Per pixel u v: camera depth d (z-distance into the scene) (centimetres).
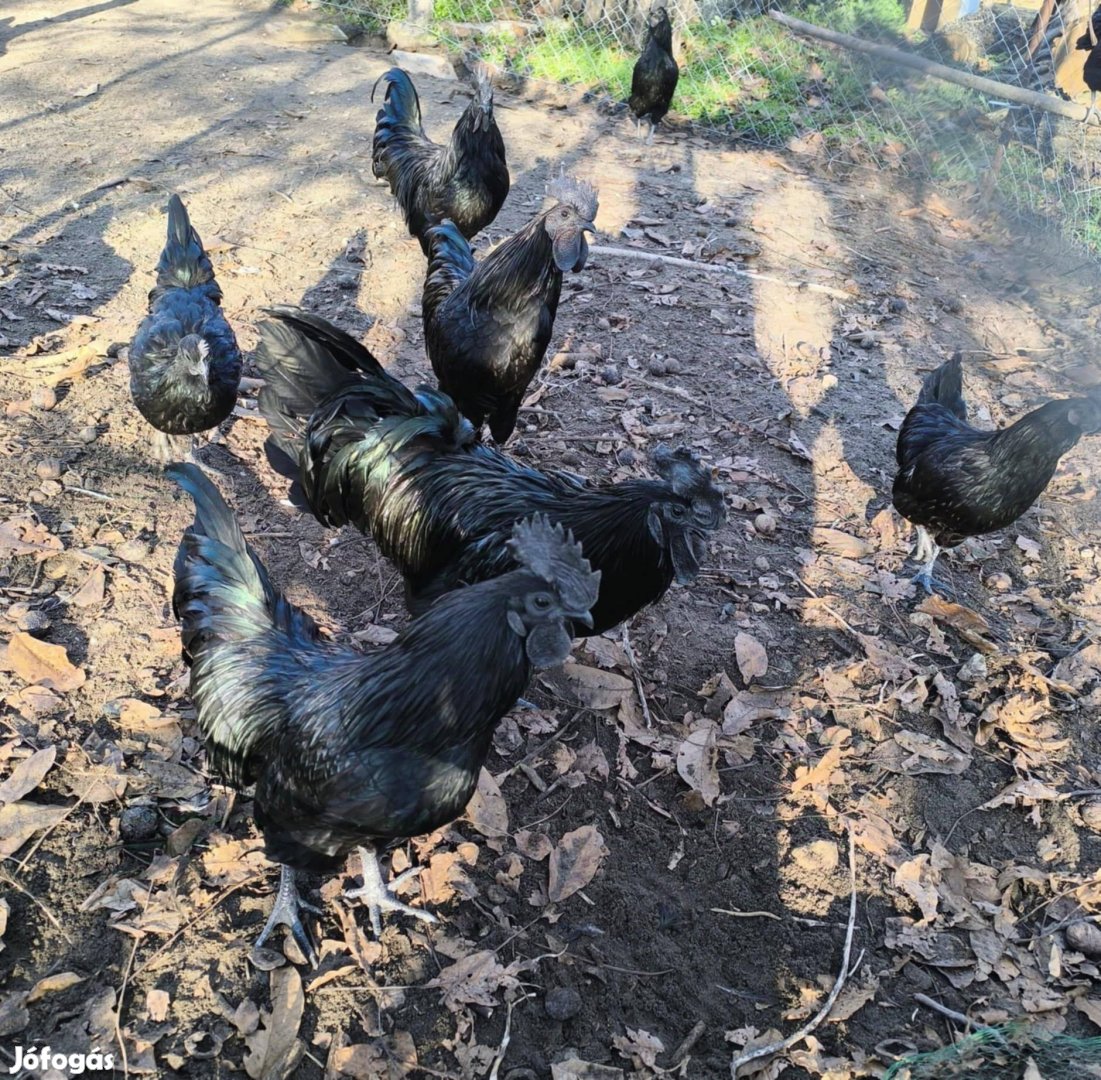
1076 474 211
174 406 157
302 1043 108
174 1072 105
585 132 342
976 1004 120
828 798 138
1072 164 332
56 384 187
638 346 226
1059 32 363
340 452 140
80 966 111
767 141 354
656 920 123
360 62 376
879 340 239
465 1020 112
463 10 406
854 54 385
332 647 116
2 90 308
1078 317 262
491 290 160
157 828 124
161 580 154
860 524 187
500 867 126
